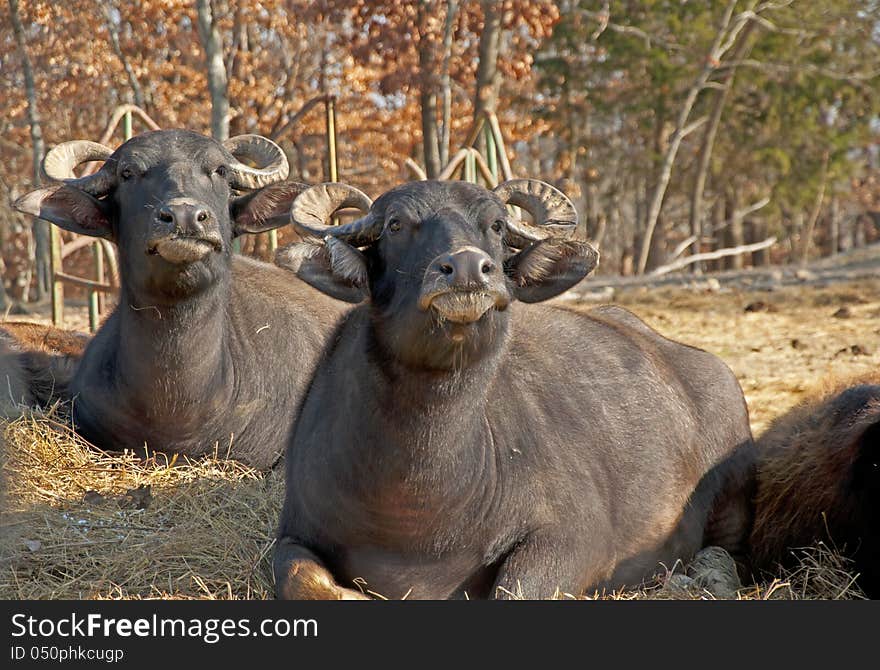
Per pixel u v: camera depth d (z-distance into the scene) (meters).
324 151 53.25
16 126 52.19
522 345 7.99
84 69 43.47
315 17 34.09
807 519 8.23
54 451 9.98
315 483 6.68
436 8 33.47
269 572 7.43
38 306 32.44
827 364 16.11
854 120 64.88
